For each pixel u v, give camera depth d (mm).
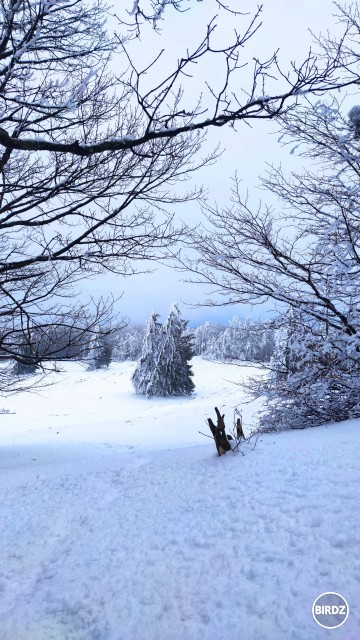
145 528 3783
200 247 6871
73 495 5656
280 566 2602
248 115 2469
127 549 3441
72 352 5672
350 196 6422
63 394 35188
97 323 5684
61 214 5434
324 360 7340
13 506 5414
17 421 25750
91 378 42688
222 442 5711
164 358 34562
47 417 26609
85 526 4328
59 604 2844
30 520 4797
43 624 2631
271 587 2412
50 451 11117
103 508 4805
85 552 3625
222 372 45688
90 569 3254
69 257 5453
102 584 2965
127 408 30156
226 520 3473
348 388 7285
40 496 5789
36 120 4418
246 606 2301
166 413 22922
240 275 7113
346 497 3320
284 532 3014
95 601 2770
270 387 8070
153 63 2262
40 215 5480
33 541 4191
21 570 3564
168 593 2631
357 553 2521
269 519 3279
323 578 2371
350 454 4352
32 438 18016
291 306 7324
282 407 8141
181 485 4852
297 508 3340
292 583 2398
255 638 2047
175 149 5359
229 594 2445
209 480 4711
